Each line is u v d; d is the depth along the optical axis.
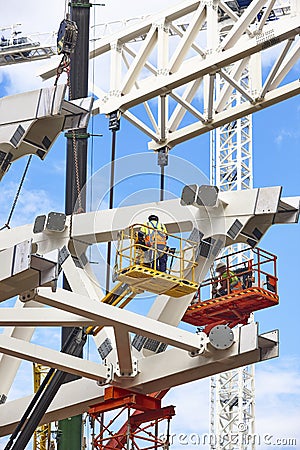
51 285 20.88
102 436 27.62
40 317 25.16
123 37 34.09
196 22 32.91
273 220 25.70
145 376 27.05
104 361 27.11
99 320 24.72
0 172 24.53
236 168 62.88
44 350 26.19
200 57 34.09
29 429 26.14
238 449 55.91
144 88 33.19
